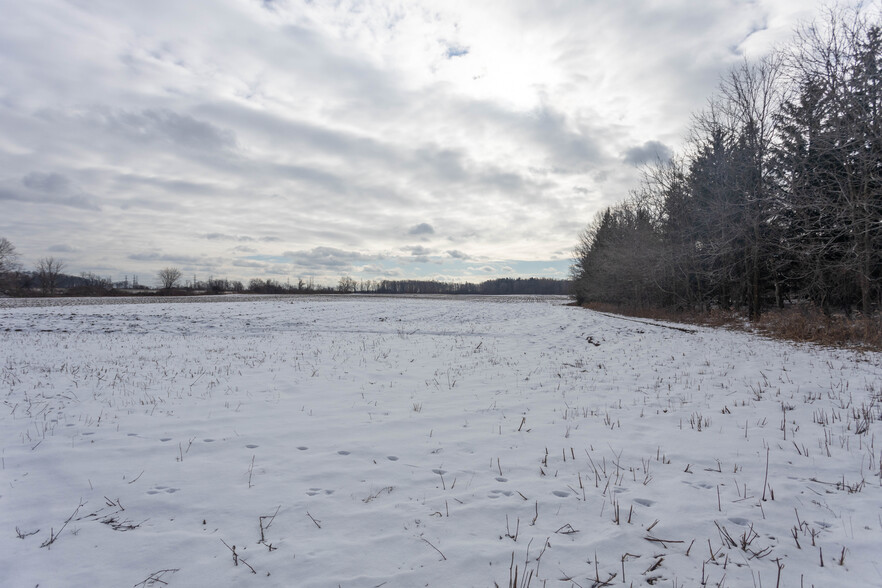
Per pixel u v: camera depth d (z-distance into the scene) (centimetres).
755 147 2272
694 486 442
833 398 765
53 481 450
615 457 523
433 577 298
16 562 314
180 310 3117
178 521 374
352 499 415
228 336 1842
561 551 328
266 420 674
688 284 3011
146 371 1041
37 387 862
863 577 298
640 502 408
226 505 402
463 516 382
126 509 394
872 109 1606
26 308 3253
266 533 354
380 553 326
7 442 562
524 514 386
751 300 2395
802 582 293
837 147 1648
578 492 430
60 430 612
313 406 762
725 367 1078
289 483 450
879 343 1262
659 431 619
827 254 1916
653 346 1515
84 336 1744
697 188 2781
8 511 387
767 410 709
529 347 1565
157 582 295
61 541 342
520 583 291
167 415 693
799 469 480
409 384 950
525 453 539
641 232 3400
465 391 885
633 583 292
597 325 2395
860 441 556
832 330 1448
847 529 359
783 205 2039
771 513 386
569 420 680
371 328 2239
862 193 1662
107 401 772
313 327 2262
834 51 1691
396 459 521
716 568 309
